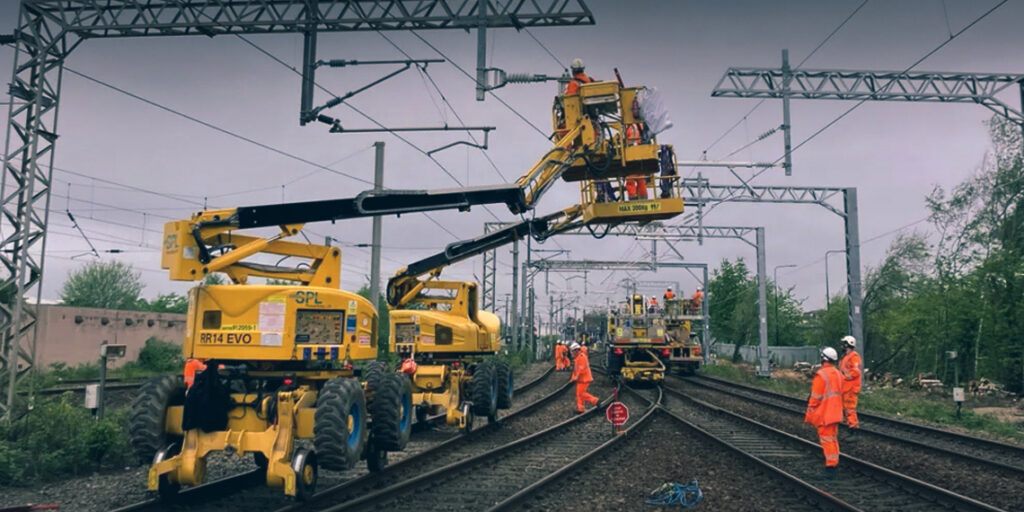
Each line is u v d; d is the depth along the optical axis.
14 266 13.89
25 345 30.45
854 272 29.58
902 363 39.19
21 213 14.07
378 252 19.19
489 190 11.80
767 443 13.66
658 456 11.73
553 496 8.74
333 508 7.24
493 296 42.22
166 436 7.96
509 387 17.08
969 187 33.84
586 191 14.91
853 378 15.12
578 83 14.74
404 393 10.10
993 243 32.50
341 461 7.71
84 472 10.30
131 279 54.66
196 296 8.07
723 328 62.69
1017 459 12.19
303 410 7.84
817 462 11.57
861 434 14.91
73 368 31.61
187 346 8.09
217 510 7.75
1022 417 21.22
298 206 9.16
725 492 8.98
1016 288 29.23
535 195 13.59
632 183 14.79
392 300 15.70
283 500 8.25
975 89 22.19
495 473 10.21
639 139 14.57
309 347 8.00
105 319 35.56
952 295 32.59
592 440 13.81
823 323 49.62
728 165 24.69
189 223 8.34
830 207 29.94
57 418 11.61
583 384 19.11
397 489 8.41
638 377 28.62
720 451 12.18
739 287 62.09
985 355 30.70
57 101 14.60
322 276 9.39
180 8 14.33
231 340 7.91
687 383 32.31
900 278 39.47
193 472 7.59
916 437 15.10
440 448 11.78
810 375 41.50
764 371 34.91
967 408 23.81
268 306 8.00
